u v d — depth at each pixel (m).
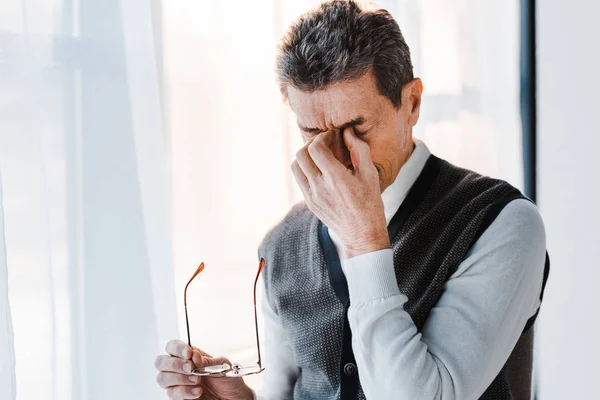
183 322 1.62
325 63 1.05
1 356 1.19
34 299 1.34
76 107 1.39
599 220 2.27
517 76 2.25
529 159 2.37
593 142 2.26
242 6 1.68
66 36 1.38
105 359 1.43
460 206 1.16
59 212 1.38
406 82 1.13
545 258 1.15
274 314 1.32
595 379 2.32
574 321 2.35
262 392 1.34
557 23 2.29
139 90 1.45
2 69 1.30
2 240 1.20
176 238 1.62
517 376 1.20
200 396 1.21
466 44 2.16
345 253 1.10
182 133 1.61
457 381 1.03
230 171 1.68
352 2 1.12
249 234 1.72
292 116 1.79
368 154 1.08
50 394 1.36
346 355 1.18
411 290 1.14
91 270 1.41
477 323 1.06
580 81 2.28
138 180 1.46
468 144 2.18
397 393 1.02
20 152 1.33
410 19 2.04
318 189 1.10
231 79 1.68
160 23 1.56
